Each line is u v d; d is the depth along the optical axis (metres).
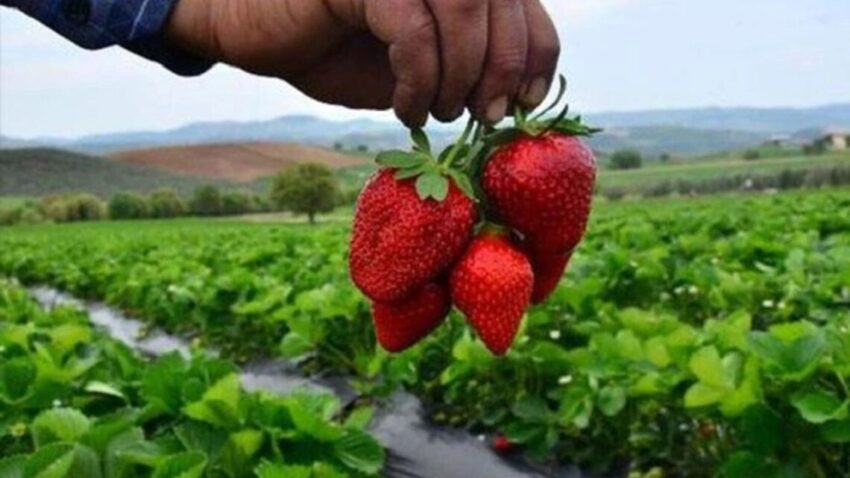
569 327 2.05
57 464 1.01
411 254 0.50
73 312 2.72
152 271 4.25
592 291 2.09
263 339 2.87
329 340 2.41
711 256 3.11
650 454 1.58
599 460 1.63
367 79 0.60
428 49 0.47
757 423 1.18
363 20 0.53
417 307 0.53
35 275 6.40
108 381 1.59
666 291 2.55
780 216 5.21
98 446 1.12
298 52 0.58
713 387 1.22
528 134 0.51
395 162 0.50
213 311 3.01
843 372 1.21
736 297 2.22
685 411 1.41
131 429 1.14
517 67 0.48
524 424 1.66
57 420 1.19
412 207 0.50
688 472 1.49
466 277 0.51
